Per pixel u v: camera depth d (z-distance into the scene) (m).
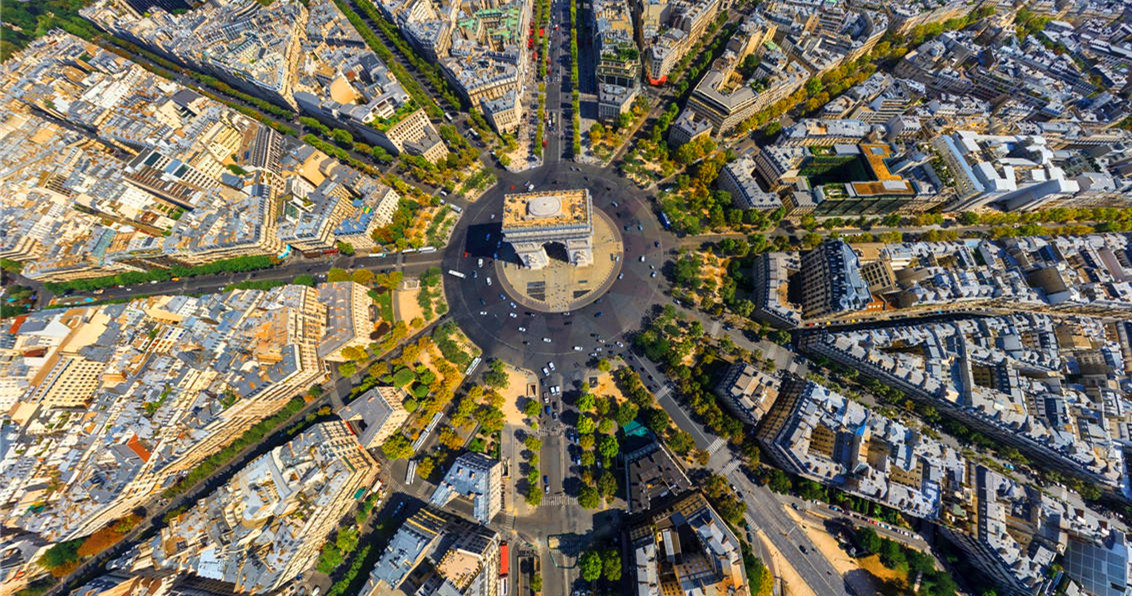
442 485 197.88
